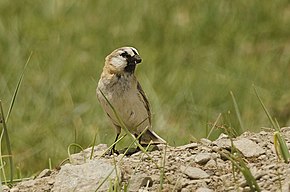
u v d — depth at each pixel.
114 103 14.85
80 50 23.69
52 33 24.44
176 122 20.00
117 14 25.36
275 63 23.00
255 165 12.21
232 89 21.53
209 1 25.41
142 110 14.98
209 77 22.23
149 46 23.94
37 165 18.28
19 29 24.48
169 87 21.70
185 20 24.94
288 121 20.16
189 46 23.94
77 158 13.83
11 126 20.12
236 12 25.14
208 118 19.61
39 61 23.00
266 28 24.53
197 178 12.05
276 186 11.38
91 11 25.59
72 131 19.61
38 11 25.72
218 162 12.48
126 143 18.34
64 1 25.84
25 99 21.34
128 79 14.89
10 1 26.08
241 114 20.36
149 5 25.55
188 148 13.17
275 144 12.11
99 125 19.62
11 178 13.50
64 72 22.44
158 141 15.17
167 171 12.35
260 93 21.31
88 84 21.88
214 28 24.67
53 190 12.28
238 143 12.87
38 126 19.95
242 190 11.45
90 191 12.06
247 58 23.33
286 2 25.41
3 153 19.00
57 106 21.09
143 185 11.99
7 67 22.73
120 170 12.24
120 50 14.94
